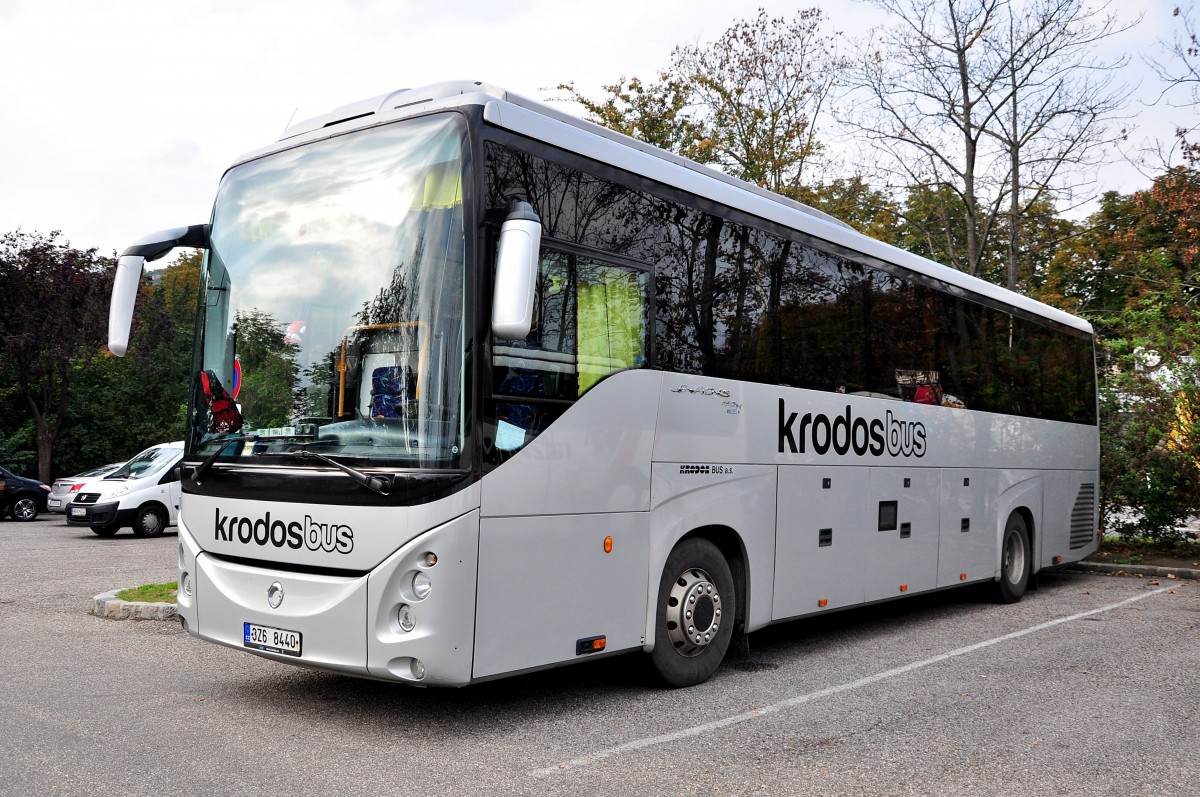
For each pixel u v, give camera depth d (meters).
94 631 8.81
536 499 5.64
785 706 6.45
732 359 7.25
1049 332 12.82
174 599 9.70
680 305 6.79
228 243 6.38
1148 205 18.72
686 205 6.93
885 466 9.08
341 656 5.36
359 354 5.58
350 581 5.34
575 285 5.97
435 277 5.41
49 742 5.36
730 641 7.39
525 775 4.94
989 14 20.64
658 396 6.55
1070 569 15.35
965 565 10.45
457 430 5.28
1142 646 8.77
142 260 6.30
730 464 7.17
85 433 34.38
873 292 9.09
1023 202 21.88
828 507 8.26
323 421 5.64
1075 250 29.81
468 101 5.59
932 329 10.05
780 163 23.70
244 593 5.83
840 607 8.41
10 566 13.79
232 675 7.11
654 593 6.50
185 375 39.62
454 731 5.74
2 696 6.43
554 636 5.77
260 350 6.00
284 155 6.29
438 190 5.52
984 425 10.88
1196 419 15.50
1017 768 5.21
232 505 5.95
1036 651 8.51
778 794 4.73
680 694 6.76
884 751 5.47
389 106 6.19
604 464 6.11
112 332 6.10
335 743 5.44
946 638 9.16
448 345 5.34
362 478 5.29
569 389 5.89
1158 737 5.83
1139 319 17.38
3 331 30.58
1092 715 6.32
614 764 5.15
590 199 6.14
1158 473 16.02
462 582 5.23
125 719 5.87
